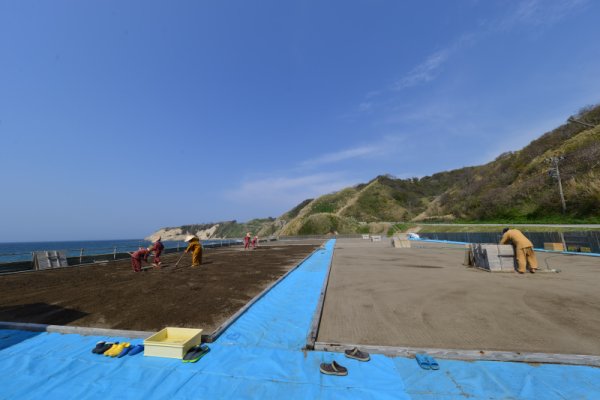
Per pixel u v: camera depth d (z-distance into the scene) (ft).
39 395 10.10
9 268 41.75
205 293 25.11
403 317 18.69
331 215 260.83
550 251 67.82
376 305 21.71
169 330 14.80
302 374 11.21
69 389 10.41
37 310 20.52
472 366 11.79
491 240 100.37
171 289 26.89
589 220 109.81
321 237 196.24
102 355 13.00
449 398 9.64
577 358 12.02
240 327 16.47
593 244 60.70
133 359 12.51
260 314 18.98
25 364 12.23
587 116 163.53
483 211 172.45
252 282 30.04
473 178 247.70
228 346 13.83
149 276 35.09
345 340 14.76
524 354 12.41
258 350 13.37
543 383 10.52
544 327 16.46
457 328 16.47
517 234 37.60
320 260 51.34
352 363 12.07
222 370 11.52
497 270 37.58
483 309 20.29
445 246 93.66
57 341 14.83
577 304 21.29
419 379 10.81
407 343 14.30
